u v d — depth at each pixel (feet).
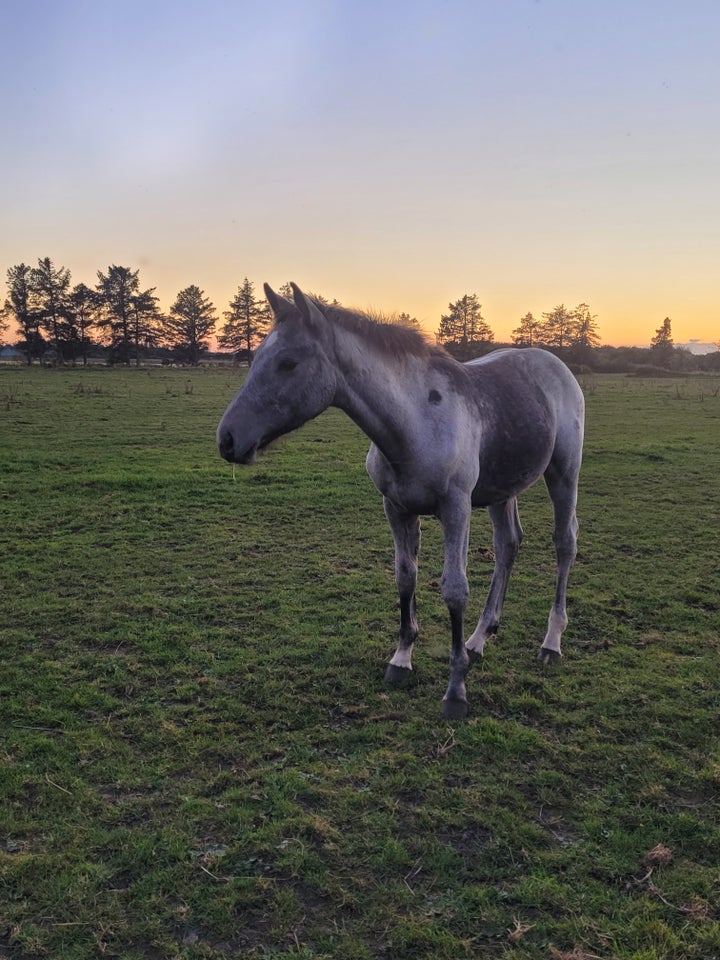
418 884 7.68
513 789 9.42
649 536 23.58
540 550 22.16
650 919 7.13
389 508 12.54
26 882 7.64
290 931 7.02
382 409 10.85
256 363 10.28
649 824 8.64
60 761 10.02
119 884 7.70
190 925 7.10
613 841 8.31
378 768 9.87
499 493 13.10
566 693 12.26
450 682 11.62
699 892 7.53
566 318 227.81
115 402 65.05
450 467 11.26
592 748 10.39
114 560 20.21
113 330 226.17
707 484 32.09
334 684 12.59
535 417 13.12
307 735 10.85
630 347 223.92
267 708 11.71
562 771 9.86
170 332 240.73
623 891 7.55
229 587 18.02
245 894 7.47
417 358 11.38
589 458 39.01
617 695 12.09
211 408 61.77
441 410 11.34
